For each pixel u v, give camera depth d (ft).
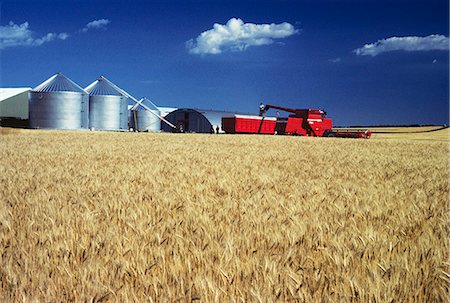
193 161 59.16
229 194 28.63
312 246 16.35
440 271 13.62
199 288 12.26
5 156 65.87
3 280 13.19
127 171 43.96
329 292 12.45
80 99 307.17
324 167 54.39
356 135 265.95
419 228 19.86
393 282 13.03
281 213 22.50
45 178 37.55
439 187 36.22
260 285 12.53
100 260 14.60
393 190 33.22
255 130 277.64
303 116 273.33
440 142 170.19
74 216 21.40
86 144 107.24
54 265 14.08
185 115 338.54
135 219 20.29
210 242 16.38
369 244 16.55
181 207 23.61
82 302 11.88
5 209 22.70
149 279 12.91
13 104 318.65
